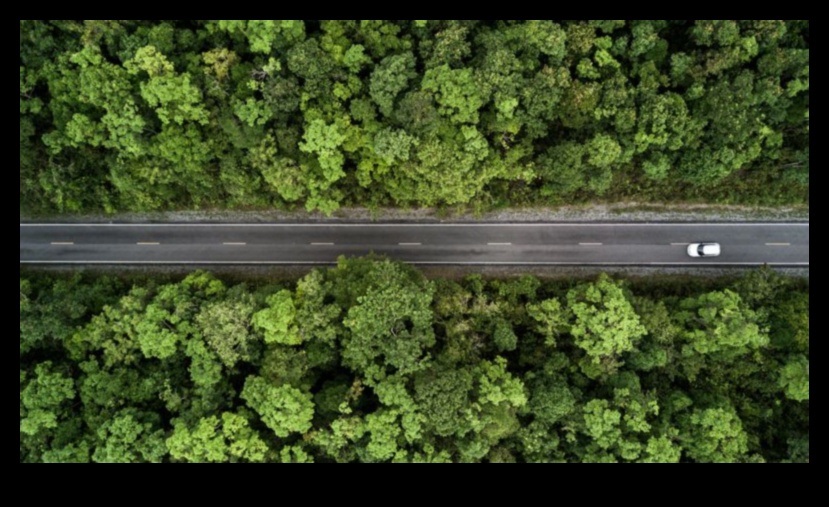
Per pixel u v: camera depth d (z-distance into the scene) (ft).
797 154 131.23
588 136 126.62
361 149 125.90
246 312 120.57
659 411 122.72
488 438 116.37
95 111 123.24
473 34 121.49
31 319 122.72
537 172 130.41
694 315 128.06
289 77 116.88
